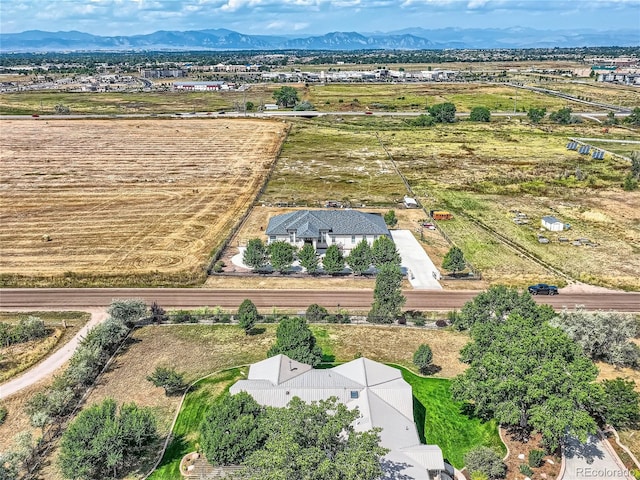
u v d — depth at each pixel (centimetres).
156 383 5391
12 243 9606
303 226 9144
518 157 16900
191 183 13762
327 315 7081
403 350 6353
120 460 4209
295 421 3619
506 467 4347
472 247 9638
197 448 4662
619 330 5797
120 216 11138
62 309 7369
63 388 5322
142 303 6956
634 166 14525
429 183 14075
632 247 9662
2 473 4078
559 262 8981
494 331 5066
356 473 3262
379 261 8156
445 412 5166
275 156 17000
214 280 8275
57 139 18962
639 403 5028
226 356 6197
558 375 4256
